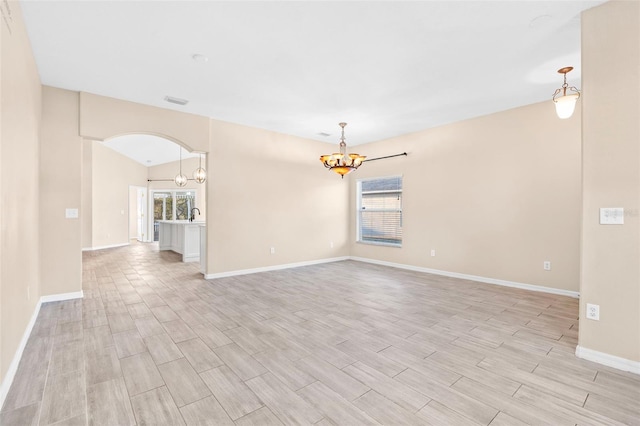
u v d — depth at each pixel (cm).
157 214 1157
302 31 267
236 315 338
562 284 415
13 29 215
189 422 167
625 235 220
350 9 238
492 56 309
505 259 468
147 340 272
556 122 419
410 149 596
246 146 553
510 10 239
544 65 327
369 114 488
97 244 898
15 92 226
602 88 228
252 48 295
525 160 446
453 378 211
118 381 207
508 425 164
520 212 452
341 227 713
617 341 224
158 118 455
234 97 418
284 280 505
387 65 327
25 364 229
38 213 353
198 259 701
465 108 460
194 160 1102
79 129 398
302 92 400
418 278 520
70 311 347
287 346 261
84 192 866
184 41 283
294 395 192
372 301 390
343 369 223
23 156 259
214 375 215
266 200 582
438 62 321
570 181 409
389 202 655
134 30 265
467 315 337
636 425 163
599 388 198
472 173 505
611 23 225
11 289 214
